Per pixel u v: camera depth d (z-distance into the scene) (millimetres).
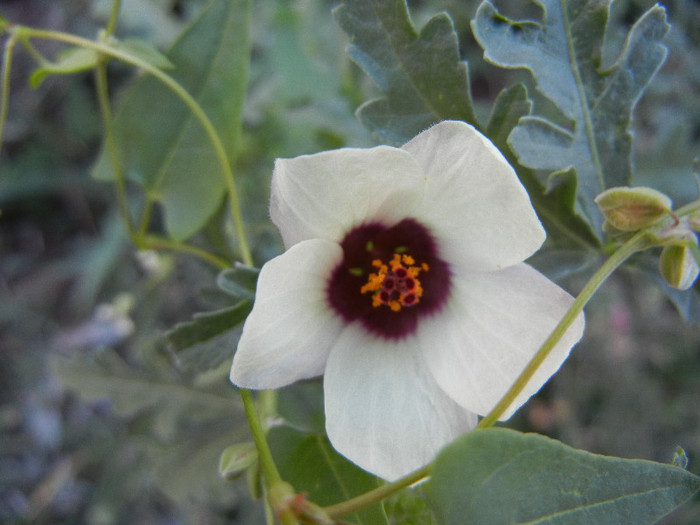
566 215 80
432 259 74
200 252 102
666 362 157
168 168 97
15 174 192
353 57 76
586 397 157
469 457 53
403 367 72
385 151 61
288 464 75
